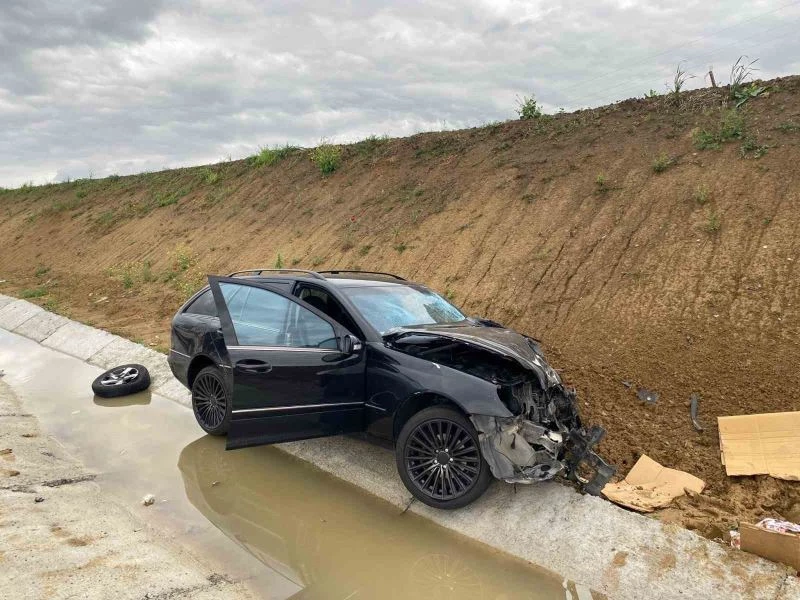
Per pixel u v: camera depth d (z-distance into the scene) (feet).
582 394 21.43
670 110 39.42
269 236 50.80
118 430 21.98
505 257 33.17
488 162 43.27
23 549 12.02
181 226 62.44
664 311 25.04
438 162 47.39
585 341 25.17
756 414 17.38
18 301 48.29
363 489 17.24
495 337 16.25
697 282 25.77
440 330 16.51
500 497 15.49
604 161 36.78
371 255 39.78
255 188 61.62
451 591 12.82
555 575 13.37
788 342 21.15
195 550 13.98
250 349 17.33
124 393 25.85
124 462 19.17
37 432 21.36
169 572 12.40
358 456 18.44
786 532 13.12
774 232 26.35
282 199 56.13
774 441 16.49
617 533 13.69
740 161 31.27
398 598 12.50
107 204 81.66
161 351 30.45
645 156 35.45
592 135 40.45
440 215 40.04
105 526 14.32
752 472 15.98
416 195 44.04
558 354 24.72
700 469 16.80
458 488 14.74
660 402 20.17
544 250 32.14
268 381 16.87
